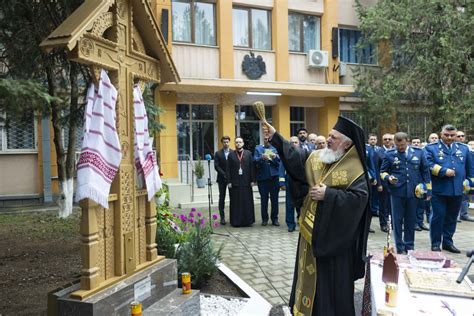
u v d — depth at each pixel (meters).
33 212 11.09
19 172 12.62
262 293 4.86
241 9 14.95
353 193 3.05
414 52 14.91
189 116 14.77
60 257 6.05
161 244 4.89
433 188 6.70
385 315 2.17
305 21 16.12
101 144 2.97
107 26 3.13
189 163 14.10
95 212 2.98
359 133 3.15
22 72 6.20
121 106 3.29
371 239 7.71
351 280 3.20
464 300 2.40
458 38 14.06
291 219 8.55
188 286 3.67
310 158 3.44
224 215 9.80
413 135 16.05
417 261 3.09
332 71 16.20
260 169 9.24
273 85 14.29
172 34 13.80
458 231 8.52
